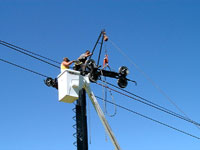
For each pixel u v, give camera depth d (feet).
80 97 41.09
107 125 40.57
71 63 44.57
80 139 38.42
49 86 45.98
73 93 39.73
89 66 46.47
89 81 42.16
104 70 47.88
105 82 47.26
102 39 49.70
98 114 41.04
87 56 47.65
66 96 39.34
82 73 45.83
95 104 41.50
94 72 46.32
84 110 40.22
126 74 50.03
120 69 49.83
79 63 46.06
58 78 41.42
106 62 48.75
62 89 40.11
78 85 40.16
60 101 40.52
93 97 41.81
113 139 39.93
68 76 40.24
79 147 38.06
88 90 41.86
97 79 46.68
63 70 43.34
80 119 39.65
